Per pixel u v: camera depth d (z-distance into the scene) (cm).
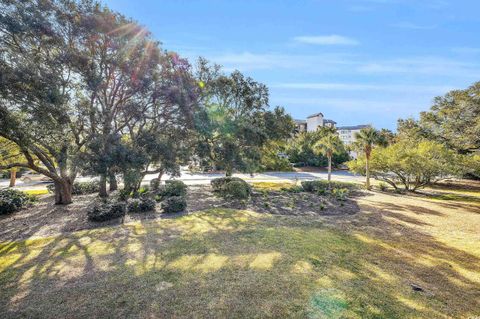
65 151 1402
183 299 578
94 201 1664
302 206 1603
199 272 711
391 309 554
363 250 904
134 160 1297
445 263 809
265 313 529
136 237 998
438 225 1245
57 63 1191
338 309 546
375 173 2670
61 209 1450
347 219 1331
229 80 2080
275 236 1024
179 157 1755
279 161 4456
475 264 804
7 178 3469
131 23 1384
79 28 1261
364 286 652
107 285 636
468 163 2252
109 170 1273
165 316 516
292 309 543
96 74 1302
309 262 787
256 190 2189
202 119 1698
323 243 958
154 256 819
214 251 862
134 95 1522
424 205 1741
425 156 2314
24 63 1019
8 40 1088
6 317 509
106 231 1071
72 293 599
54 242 940
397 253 884
